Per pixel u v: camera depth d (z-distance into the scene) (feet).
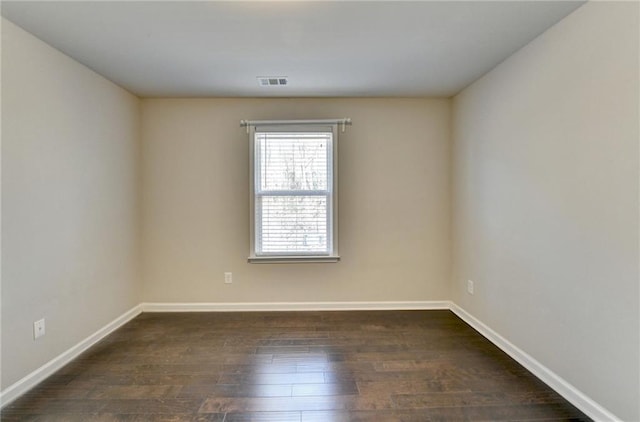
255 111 11.57
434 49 7.95
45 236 7.38
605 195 5.69
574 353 6.35
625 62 5.31
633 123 5.20
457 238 11.31
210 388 6.90
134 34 7.14
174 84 10.16
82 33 7.05
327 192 11.62
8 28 6.50
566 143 6.53
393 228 11.76
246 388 6.91
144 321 10.71
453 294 11.63
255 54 8.18
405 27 6.95
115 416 6.01
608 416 5.66
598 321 5.85
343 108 11.62
